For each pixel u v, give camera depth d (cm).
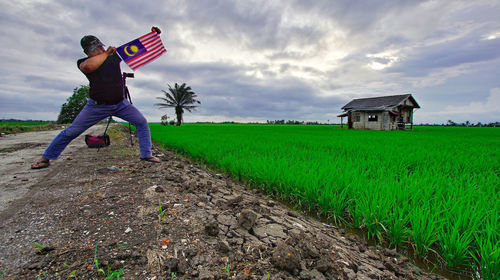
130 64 358
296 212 306
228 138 1191
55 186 308
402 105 3183
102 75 340
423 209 246
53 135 1286
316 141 1050
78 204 244
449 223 228
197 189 314
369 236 251
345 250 200
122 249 164
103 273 138
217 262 156
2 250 159
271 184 376
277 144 901
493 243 196
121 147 748
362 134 1712
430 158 606
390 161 529
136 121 398
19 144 842
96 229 192
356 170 404
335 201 288
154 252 162
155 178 356
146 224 202
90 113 356
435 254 216
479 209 246
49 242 171
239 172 452
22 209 231
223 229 202
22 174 375
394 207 260
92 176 362
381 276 168
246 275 143
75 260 151
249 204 275
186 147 791
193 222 209
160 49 374
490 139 1280
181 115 5425
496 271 175
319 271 157
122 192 283
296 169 404
